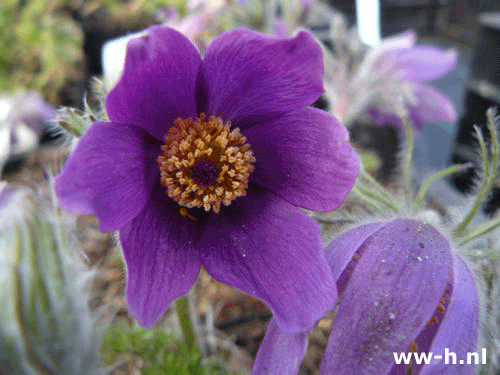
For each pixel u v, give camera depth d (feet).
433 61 0.75
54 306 0.29
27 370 0.29
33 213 0.29
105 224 0.31
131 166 0.34
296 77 0.35
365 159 0.87
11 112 0.92
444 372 0.31
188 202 0.37
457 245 0.39
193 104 0.37
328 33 1.04
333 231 0.41
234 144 0.38
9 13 1.24
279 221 0.37
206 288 0.66
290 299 0.34
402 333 0.32
